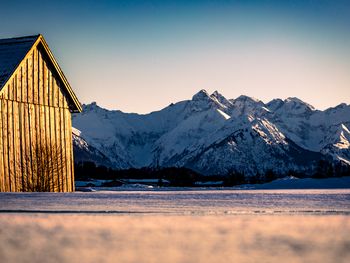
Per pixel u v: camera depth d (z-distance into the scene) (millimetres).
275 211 11945
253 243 5684
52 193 26375
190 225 7848
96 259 4746
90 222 8477
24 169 34344
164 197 20531
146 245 5566
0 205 15070
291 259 4727
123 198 19609
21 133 34281
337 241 5809
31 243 5688
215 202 16453
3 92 33000
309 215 10422
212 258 4801
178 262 4633
